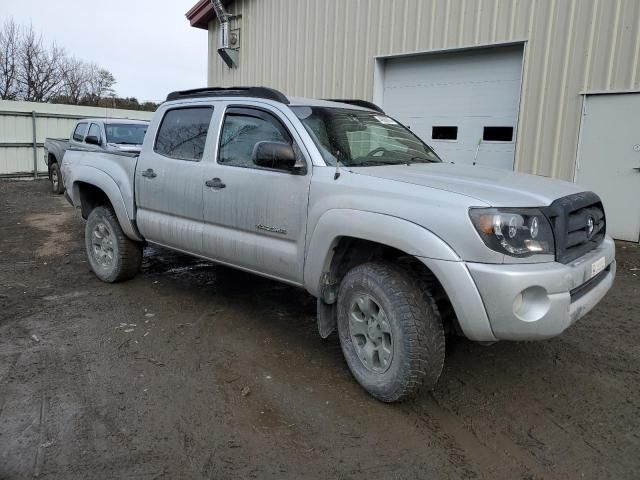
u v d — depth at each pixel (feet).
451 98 30.83
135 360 12.55
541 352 13.34
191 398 10.82
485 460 9.00
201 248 14.69
